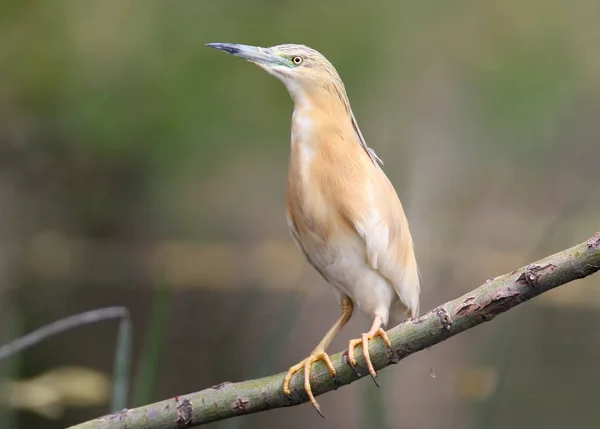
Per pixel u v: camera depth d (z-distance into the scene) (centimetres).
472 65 1945
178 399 362
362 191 451
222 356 1090
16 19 1652
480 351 990
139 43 1788
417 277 488
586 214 1856
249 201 2209
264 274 1673
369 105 1906
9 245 1706
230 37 1803
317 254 467
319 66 462
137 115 1812
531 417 779
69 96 1764
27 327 1136
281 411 972
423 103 1955
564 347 1051
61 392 885
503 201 2059
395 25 1862
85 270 1664
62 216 1909
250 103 1845
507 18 1917
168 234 2139
